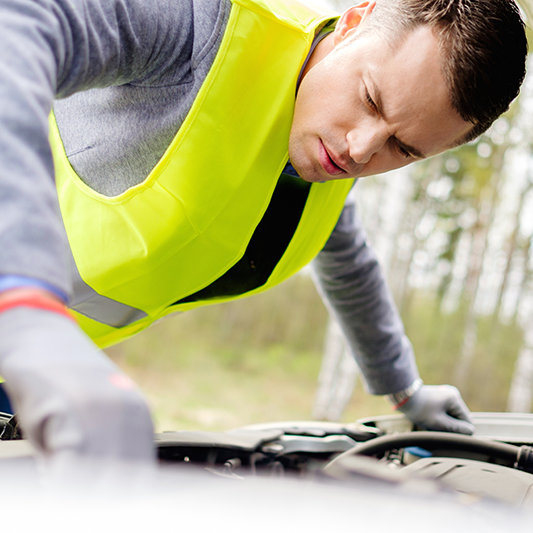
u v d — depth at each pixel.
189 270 1.17
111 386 0.39
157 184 1.02
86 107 1.08
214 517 0.36
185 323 12.73
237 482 0.56
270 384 10.90
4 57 0.56
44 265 0.48
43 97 0.57
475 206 13.10
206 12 0.93
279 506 0.41
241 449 1.16
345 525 0.39
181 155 0.99
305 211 1.19
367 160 0.96
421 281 15.01
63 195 1.15
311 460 1.31
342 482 0.60
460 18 0.85
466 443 1.08
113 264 1.13
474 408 11.96
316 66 0.98
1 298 0.45
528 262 13.19
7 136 0.51
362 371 1.54
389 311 1.52
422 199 11.77
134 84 0.97
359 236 1.46
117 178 1.07
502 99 0.92
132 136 1.02
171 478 0.47
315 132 0.98
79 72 0.72
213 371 10.84
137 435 0.38
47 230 0.49
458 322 13.73
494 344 12.93
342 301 1.50
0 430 1.01
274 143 1.03
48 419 0.37
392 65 0.87
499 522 0.50
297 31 0.98
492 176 11.92
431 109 0.89
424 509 0.48
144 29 0.81
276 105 1.00
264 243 1.31
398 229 8.12
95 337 1.33
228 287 1.36
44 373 0.38
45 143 0.55
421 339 13.52
